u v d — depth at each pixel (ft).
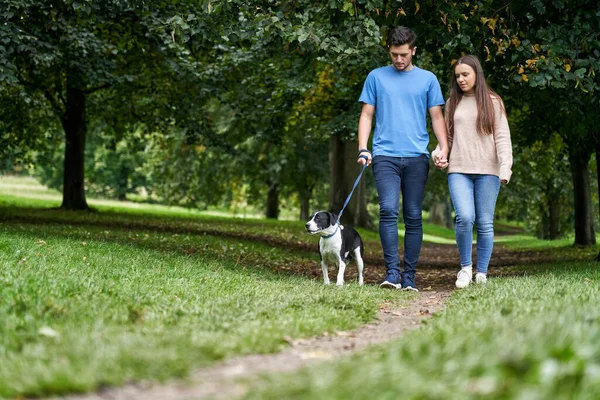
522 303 16.80
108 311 16.37
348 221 87.56
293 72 60.23
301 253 51.39
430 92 26.99
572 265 40.40
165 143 103.91
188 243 45.73
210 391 9.53
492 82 37.11
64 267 24.35
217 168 111.96
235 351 12.30
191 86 67.77
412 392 8.32
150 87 72.33
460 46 34.04
